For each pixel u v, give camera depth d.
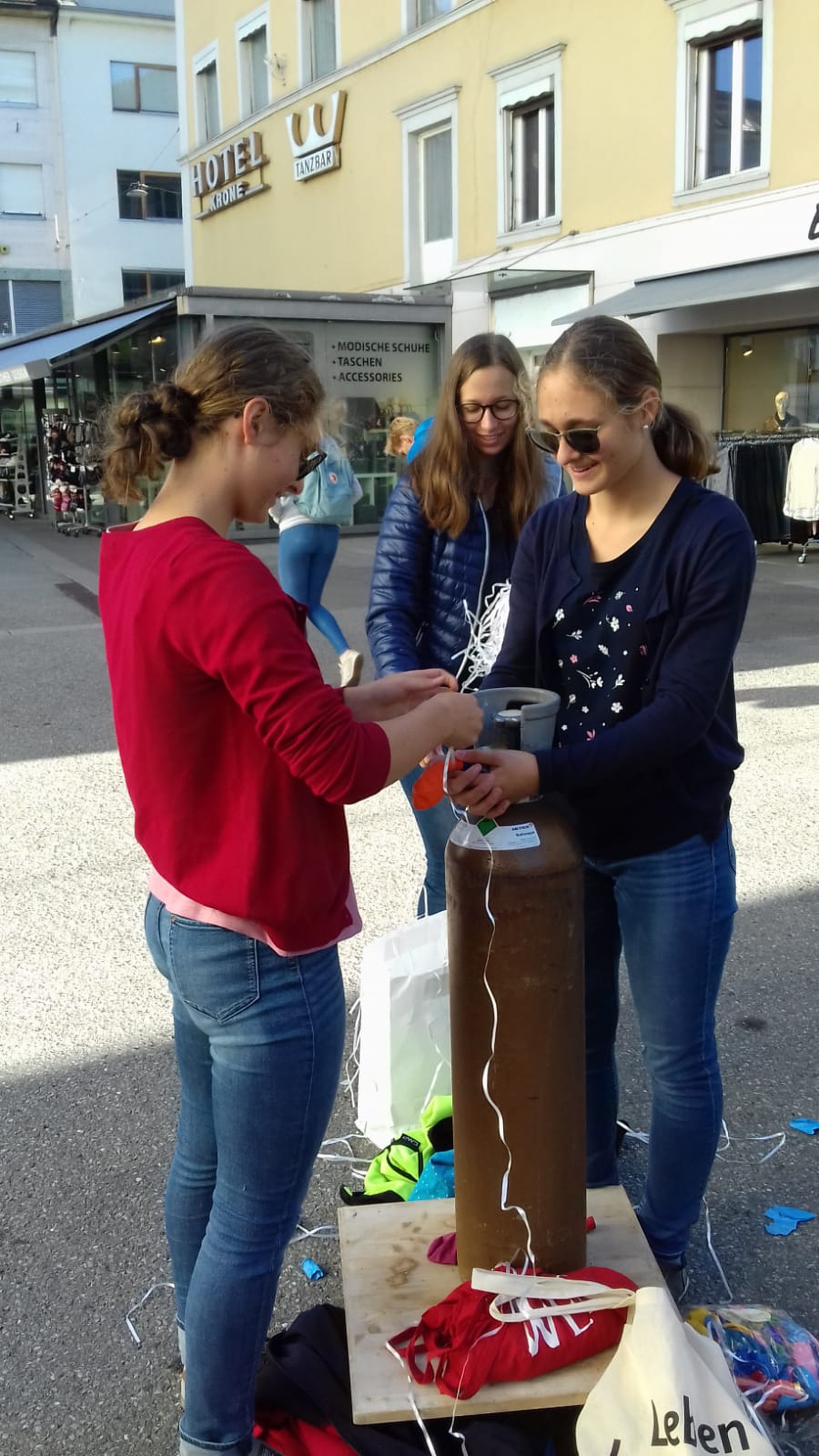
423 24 17.30
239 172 22.89
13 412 22.16
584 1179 2.03
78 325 18.08
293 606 1.59
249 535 15.12
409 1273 2.12
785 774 5.63
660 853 2.07
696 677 1.92
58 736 6.52
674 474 2.04
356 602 10.68
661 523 1.98
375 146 18.95
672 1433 1.68
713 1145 2.22
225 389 1.60
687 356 14.48
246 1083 1.72
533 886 1.83
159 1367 2.24
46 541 17.25
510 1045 1.89
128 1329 2.33
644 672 2.04
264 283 23.02
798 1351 2.11
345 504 7.36
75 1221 2.63
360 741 1.56
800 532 13.07
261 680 1.50
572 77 15.01
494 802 1.84
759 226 13.04
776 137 12.71
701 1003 2.14
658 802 2.03
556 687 2.16
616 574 2.03
